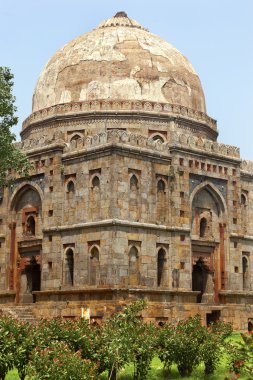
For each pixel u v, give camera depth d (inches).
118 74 1932.8
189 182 1745.8
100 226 1577.3
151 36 2096.5
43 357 795.4
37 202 1796.3
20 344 885.2
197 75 2132.1
